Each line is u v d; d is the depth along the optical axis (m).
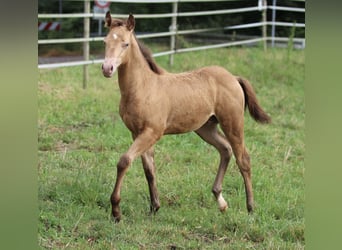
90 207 6.67
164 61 15.77
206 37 20.78
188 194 7.27
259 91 13.30
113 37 6.16
